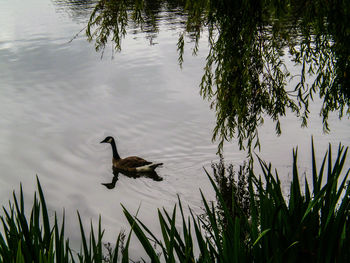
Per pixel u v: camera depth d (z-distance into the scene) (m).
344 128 11.18
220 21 5.67
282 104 6.07
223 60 5.88
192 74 15.69
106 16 5.45
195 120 12.16
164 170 9.87
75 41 20.98
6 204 8.52
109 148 11.09
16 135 11.61
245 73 5.59
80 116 12.76
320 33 5.33
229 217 2.86
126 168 9.91
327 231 2.70
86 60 17.89
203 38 20.62
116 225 7.84
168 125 11.95
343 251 2.57
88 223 7.90
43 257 2.54
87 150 10.95
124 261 2.53
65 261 2.80
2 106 13.45
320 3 5.03
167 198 8.70
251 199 2.83
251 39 5.59
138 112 12.81
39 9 32.06
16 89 14.88
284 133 11.05
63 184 9.42
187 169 9.78
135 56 18.14
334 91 5.55
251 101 6.11
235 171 9.38
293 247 2.60
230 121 6.45
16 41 21.45
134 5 5.62
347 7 4.96
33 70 16.83
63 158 10.55
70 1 35.53
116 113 12.82
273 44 5.75
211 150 10.54
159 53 18.44
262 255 2.69
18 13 30.58
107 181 9.61
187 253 2.56
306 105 5.91
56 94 14.34
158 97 13.80
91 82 15.34
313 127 11.31
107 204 8.62
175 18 25.67
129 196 8.91
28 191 9.07
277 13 5.23
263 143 10.59
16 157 10.50
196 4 5.75
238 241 2.53
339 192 2.75
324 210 2.81
